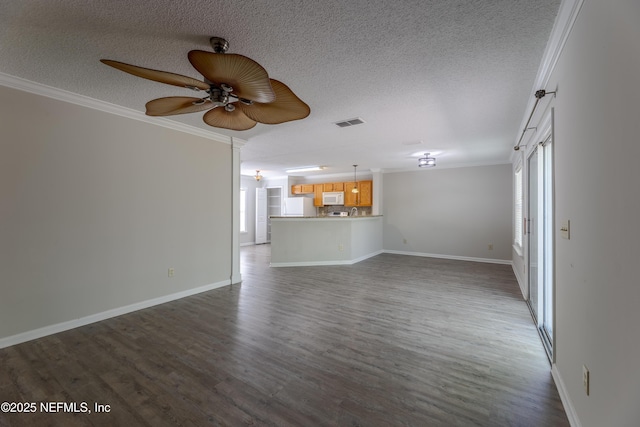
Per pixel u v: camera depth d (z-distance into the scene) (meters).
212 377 2.01
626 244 0.99
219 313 3.23
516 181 5.04
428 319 3.07
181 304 3.53
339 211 8.91
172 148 3.65
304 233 6.01
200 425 1.57
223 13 1.58
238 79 1.63
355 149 5.04
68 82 2.47
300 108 2.06
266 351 2.38
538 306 2.81
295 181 9.45
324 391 1.86
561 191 1.84
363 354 2.33
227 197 4.40
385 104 2.88
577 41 1.49
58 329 2.70
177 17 1.61
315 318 3.10
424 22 1.65
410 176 7.32
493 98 2.72
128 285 3.23
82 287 2.86
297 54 1.99
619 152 1.05
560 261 1.88
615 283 1.08
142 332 2.73
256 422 1.59
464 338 2.62
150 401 1.76
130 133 3.23
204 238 4.07
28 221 2.53
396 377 2.01
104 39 1.83
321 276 5.02
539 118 2.70
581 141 1.46
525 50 1.93
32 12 1.57
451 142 4.46
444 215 6.86
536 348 2.43
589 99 1.34
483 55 2.00
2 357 2.25
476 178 6.48
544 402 1.75
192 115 3.34
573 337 1.59
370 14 1.58
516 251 4.83
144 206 3.37
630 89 0.95
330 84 2.44
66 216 2.75
